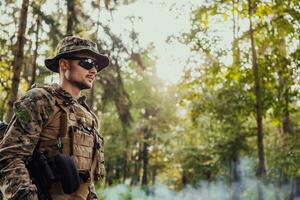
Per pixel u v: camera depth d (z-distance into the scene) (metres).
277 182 21.81
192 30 18.77
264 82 18.66
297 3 17.44
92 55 2.87
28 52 13.17
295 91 18.52
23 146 2.49
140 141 45.53
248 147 29.47
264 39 18.30
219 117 21.78
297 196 21.52
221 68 19.03
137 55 14.94
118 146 41.91
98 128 2.94
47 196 2.51
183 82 20.23
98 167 2.83
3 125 2.71
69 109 2.68
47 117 2.60
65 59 2.83
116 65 14.24
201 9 18.45
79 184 2.55
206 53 18.78
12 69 12.36
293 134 20.55
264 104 18.86
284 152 19.98
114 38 14.16
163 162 55.38
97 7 14.14
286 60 18.22
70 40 2.83
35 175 2.53
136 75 39.41
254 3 17.72
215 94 21.09
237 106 20.52
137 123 42.81
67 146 2.61
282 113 19.19
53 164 2.52
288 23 17.67
